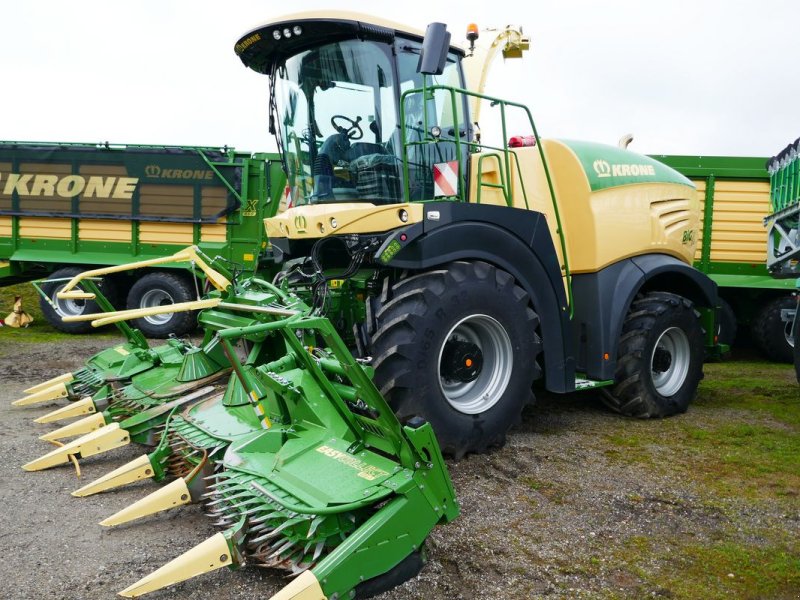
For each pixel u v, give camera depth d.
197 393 4.59
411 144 4.55
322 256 5.36
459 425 4.33
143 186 10.76
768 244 7.25
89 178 10.82
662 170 6.27
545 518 3.63
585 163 5.37
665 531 3.53
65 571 2.97
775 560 3.23
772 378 7.88
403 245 4.07
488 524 3.53
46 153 10.80
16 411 5.71
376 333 4.18
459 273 4.30
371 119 4.79
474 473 4.25
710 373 8.26
